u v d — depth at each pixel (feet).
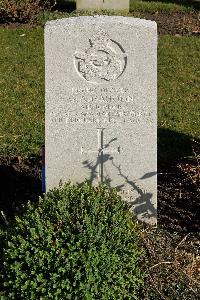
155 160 8.38
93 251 6.85
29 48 15.80
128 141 8.32
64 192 7.74
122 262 7.06
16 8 17.88
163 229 8.48
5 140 11.02
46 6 18.88
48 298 6.71
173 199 9.22
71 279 6.76
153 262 7.60
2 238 7.30
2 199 9.37
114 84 8.09
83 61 8.00
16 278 6.82
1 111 12.20
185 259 7.78
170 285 7.43
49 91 8.13
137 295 7.30
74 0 20.40
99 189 8.02
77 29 7.87
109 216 7.35
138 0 20.84
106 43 7.93
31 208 7.55
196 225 8.63
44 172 8.76
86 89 8.11
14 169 10.13
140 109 8.18
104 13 18.47
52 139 8.34
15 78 13.88
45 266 6.84
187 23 18.08
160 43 16.20
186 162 10.16
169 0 21.02
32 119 11.85
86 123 8.26
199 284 7.46
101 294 6.82
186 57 15.19
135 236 7.41
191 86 13.47
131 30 7.87
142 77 8.04
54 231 7.04
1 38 16.56
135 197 8.55
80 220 7.18
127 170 8.45
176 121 11.77
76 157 8.41
